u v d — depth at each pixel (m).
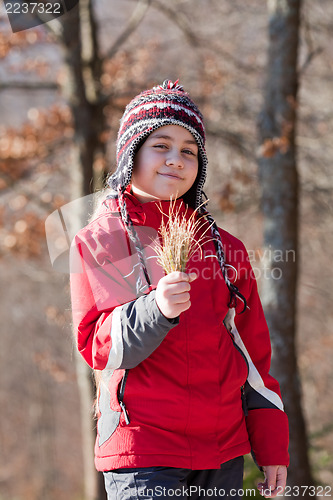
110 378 2.71
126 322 2.51
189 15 14.27
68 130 11.78
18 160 11.70
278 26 8.30
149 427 2.61
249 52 14.67
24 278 21.89
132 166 2.82
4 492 27.17
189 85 13.20
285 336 8.28
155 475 2.55
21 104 17.95
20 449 28.66
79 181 10.36
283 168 8.28
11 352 27.41
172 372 2.65
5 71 12.73
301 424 8.24
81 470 28.41
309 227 16.83
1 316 26.14
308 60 9.35
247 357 2.98
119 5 14.97
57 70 13.40
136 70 12.73
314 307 19.89
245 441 2.85
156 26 14.72
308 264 20.06
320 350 20.27
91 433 10.02
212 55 13.89
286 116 8.24
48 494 27.03
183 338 2.68
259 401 3.00
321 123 13.68
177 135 2.85
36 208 12.70
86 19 10.80
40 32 10.93
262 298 8.41
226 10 14.34
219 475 2.76
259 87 12.98
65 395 29.16
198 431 2.67
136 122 2.85
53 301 23.03
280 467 2.96
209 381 2.70
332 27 13.38
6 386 29.33
